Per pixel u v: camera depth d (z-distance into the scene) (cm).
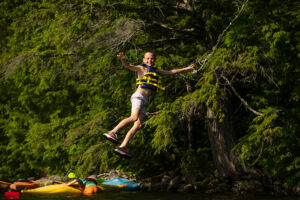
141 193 1798
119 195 1697
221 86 1883
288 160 1775
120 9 1888
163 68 1830
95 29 1925
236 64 1559
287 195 1711
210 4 1848
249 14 1639
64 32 1880
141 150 2189
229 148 1978
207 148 2484
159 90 1992
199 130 2639
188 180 1997
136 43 2022
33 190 1734
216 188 1903
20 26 2338
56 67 2031
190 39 2041
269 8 1669
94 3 1745
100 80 2094
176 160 2394
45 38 1972
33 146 2359
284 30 1611
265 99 2044
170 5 1989
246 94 2306
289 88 1967
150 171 2353
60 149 2223
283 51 1625
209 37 1945
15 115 2773
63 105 2558
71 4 1842
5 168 2795
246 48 1596
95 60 1959
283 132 1619
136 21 1836
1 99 2916
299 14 1571
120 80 1988
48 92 2498
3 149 2855
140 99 823
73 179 1903
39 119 2673
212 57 1577
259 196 1672
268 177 1934
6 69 2041
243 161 1964
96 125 1991
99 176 2389
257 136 1566
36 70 1933
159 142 1611
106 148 1967
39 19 1992
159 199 1557
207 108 1994
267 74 1681
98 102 2162
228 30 1672
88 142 2061
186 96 1689
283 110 1709
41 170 2855
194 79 1806
